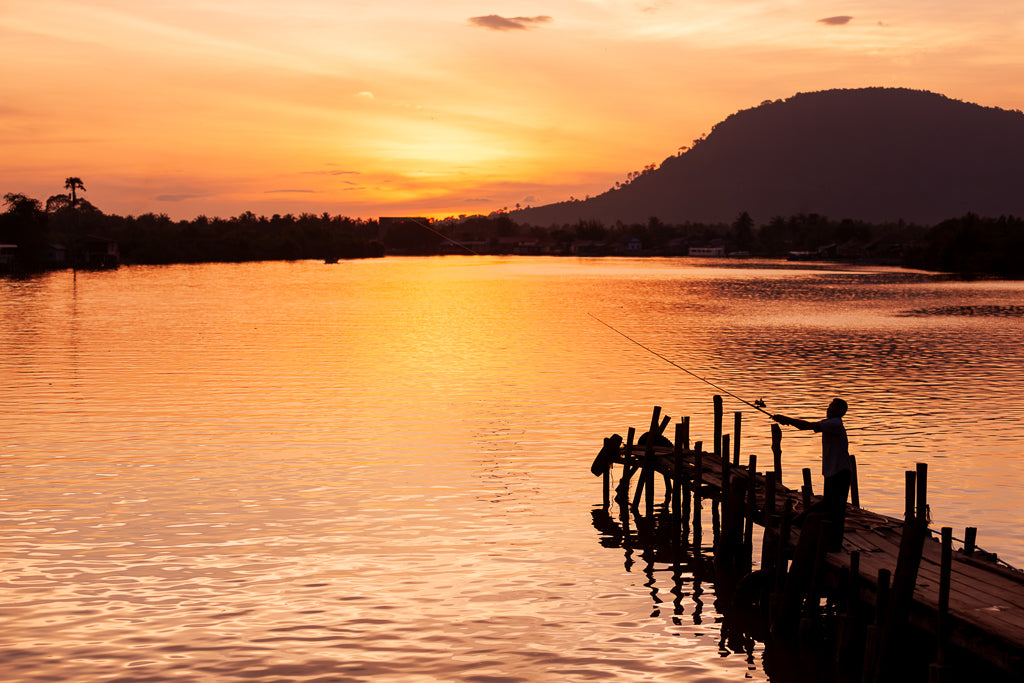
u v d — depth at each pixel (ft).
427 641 46.24
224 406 112.78
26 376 137.69
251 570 55.93
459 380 134.92
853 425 102.94
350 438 94.58
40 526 64.13
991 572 43.39
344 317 248.93
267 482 76.69
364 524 65.67
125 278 485.15
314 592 52.54
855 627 43.21
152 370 144.66
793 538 51.60
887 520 52.75
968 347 181.57
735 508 58.29
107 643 45.39
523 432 98.27
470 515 68.49
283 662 43.55
